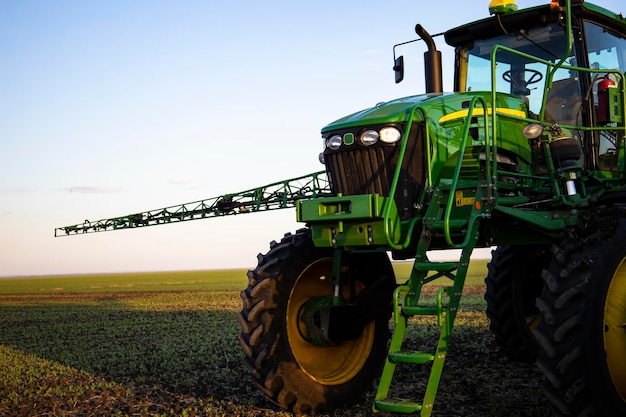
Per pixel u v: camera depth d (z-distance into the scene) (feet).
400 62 21.79
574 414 14.49
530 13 20.74
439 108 17.98
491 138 18.02
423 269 16.03
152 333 42.42
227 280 233.55
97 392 22.22
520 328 24.59
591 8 20.16
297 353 18.98
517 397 19.65
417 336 33.12
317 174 36.35
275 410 19.04
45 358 31.27
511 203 17.21
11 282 278.26
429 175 17.15
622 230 15.70
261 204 39.45
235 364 27.76
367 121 17.58
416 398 19.92
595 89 20.63
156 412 19.13
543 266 24.70
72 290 156.56
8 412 19.57
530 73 21.13
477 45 22.31
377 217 16.02
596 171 20.17
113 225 49.34
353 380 19.40
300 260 18.79
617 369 15.47
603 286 14.93
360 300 19.21
